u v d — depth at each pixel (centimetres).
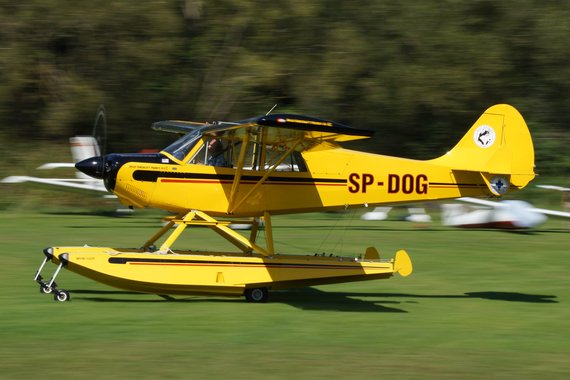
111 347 2430
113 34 8550
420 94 8569
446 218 6794
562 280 3981
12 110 8456
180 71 8719
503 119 3688
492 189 3647
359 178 3394
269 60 8756
